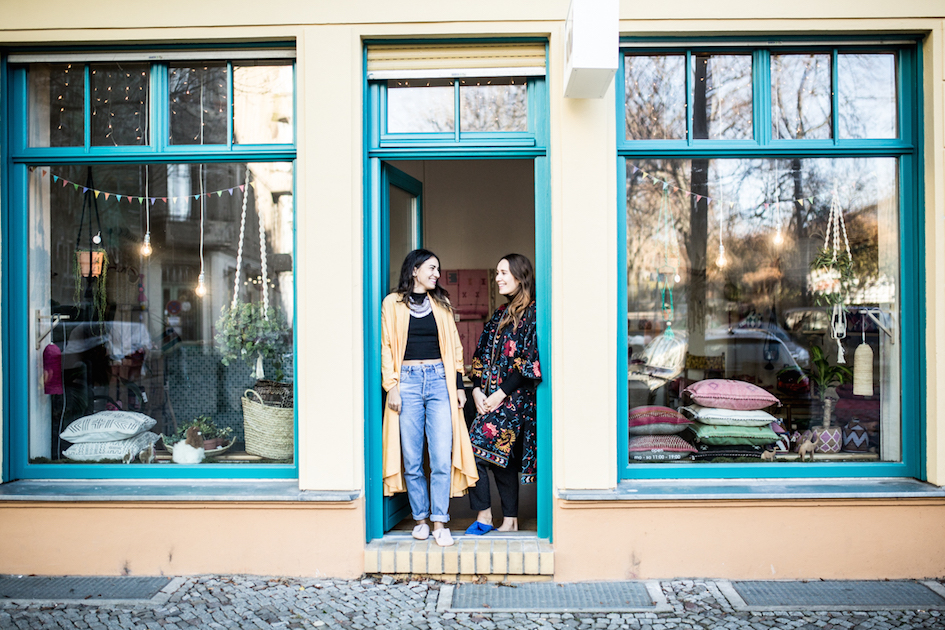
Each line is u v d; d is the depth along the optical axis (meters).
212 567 3.08
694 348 3.66
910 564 3.02
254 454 3.37
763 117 3.25
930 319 3.10
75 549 3.08
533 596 2.88
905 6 3.03
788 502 3.02
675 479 3.23
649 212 3.48
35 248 3.38
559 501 3.04
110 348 3.52
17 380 3.28
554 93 3.06
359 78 3.09
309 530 3.07
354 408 3.07
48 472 3.29
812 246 3.50
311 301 3.06
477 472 3.29
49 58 3.21
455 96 3.18
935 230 3.07
